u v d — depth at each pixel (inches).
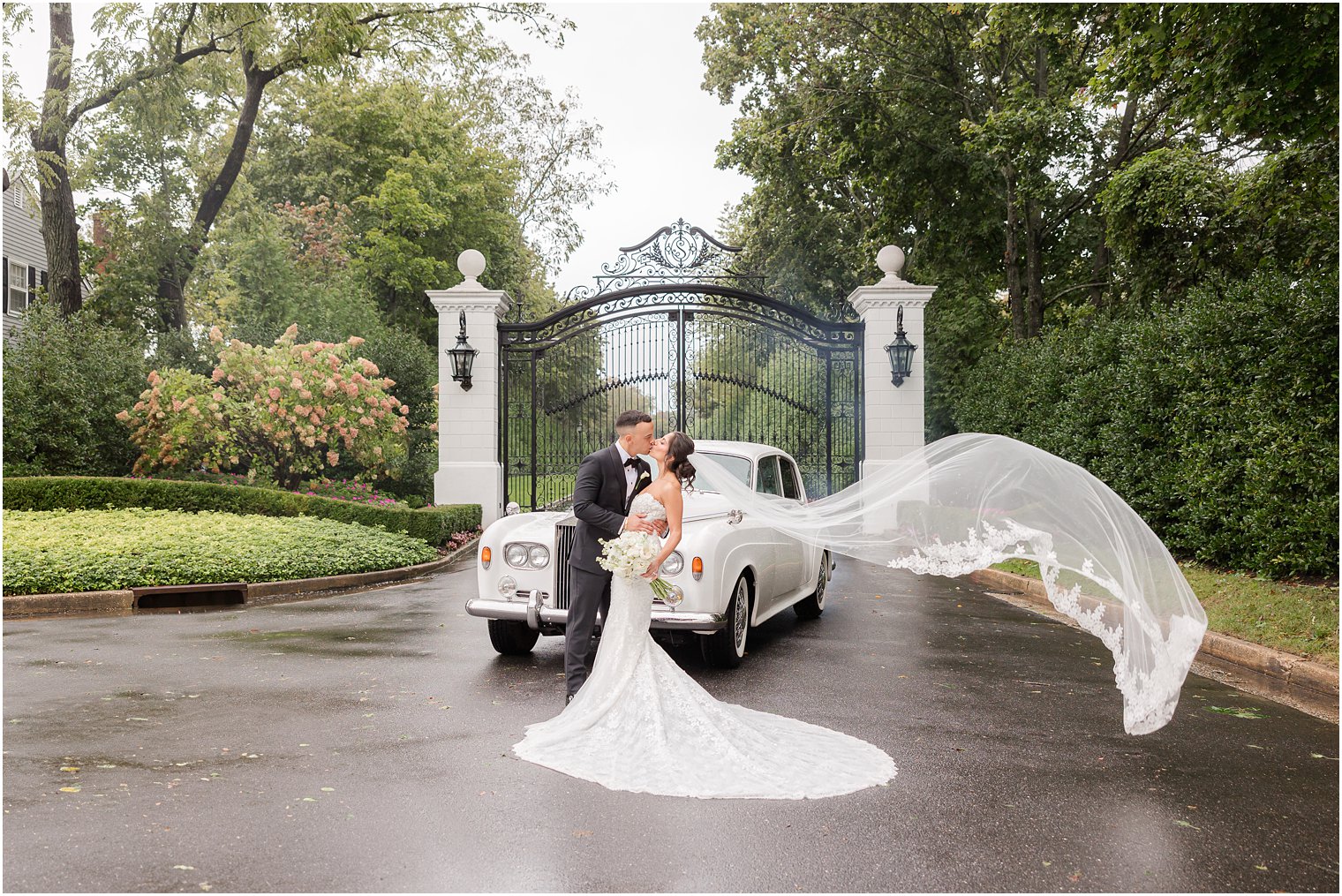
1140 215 623.5
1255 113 387.9
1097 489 200.7
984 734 201.2
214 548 417.1
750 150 957.2
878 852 136.4
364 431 676.7
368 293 1186.6
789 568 323.0
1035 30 645.3
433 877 125.6
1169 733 205.0
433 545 577.9
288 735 195.0
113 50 768.3
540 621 261.3
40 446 649.0
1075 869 131.4
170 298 939.3
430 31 917.2
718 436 733.9
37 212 789.2
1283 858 135.8
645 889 122.8
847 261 1037.8
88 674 252.7
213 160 1045.8
